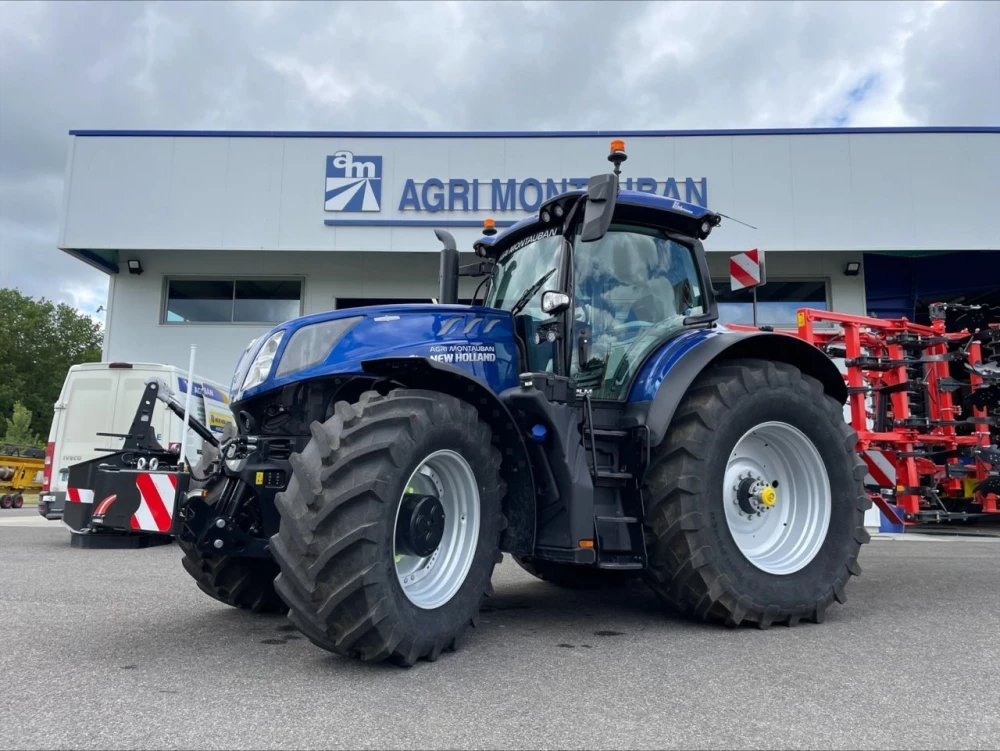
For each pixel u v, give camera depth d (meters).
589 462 3.52
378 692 2.57
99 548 7.42
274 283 13.83
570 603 4.36
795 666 2.94
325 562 2.68
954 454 7.67
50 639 3.40
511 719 2.30
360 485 2.73
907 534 9.14
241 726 2.23
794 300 13.51
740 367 3.86
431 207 12.70
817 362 4.30
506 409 3.28
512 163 12.73
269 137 12.82
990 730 2.22
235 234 12.70
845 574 3.90
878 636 3.48
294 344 3.44
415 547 2.97
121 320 13.60
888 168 12.49
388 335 3.45
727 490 3.88
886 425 7.76
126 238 12.66
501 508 3.41
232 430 3.84
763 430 3.93
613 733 2.18
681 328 4.20
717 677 2.78
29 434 31.36
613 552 3.47
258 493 3.30
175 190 12.73
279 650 3.18
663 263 4.28
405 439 2.88
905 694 2.57
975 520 10.76
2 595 4.59
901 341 7.58
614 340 3.95
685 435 3.61
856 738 2.15
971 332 8.17
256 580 3.94
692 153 12.64
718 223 4.47
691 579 3.53
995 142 12.45
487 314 3.84
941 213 12.41
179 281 13.84
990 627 3.68
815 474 4.01
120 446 8.40
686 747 2.08
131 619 3.85
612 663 2.98
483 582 3.20
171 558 6.53
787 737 2.16
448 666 2.92
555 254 3.90
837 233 12.47
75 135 12.77
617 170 4.05
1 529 9.80
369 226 12.73
